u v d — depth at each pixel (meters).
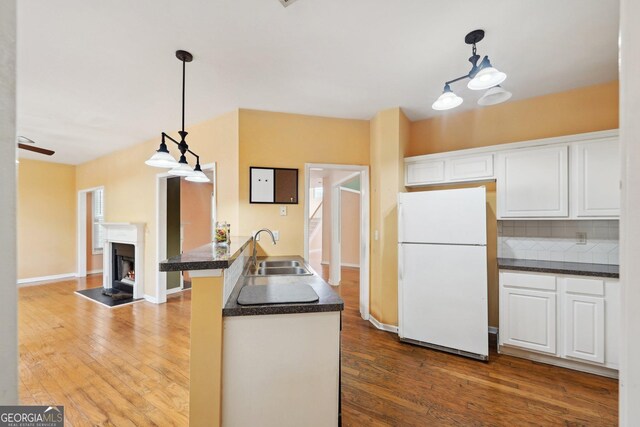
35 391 2.04
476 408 1.85
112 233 4.77
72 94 2.76
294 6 1.67
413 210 2.79
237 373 1.42
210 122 3.42
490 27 1.86
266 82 2.58
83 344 2.77
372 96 2.88
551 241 2.80
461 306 2.54
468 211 2.54
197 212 5.81
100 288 4.95
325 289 1.78
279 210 3.24
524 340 2.44
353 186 6.95
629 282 0.40
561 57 2.21
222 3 1.64
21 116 3.30
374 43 2.03
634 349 0.39
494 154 2.76
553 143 2.52
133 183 4.49
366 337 2.95
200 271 1.37
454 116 3.28
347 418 1.76
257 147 3.18
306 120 3.32
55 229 5.79
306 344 1.48
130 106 3.06
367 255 3.44
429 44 2.04
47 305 4.00
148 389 2.06
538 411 1.82
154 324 3.29
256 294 1.62
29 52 2.09
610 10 1.71
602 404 1.88
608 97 2.59
